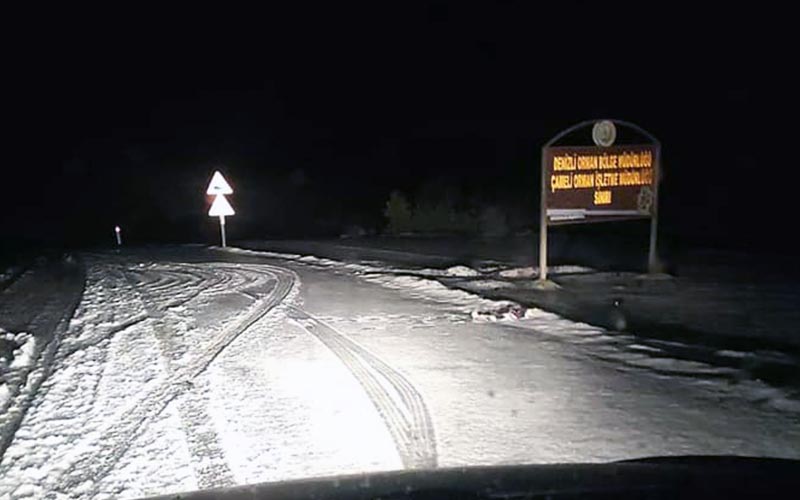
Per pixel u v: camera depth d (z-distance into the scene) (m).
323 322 11.30
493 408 6.97
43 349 9.85
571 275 16.12
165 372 8.48
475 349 9.36
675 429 6.29
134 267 20.36
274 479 5.42
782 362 8.48
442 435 6.28
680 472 2.96
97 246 34.56
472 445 6.02
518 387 7.65
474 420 6.64
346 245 25.61
